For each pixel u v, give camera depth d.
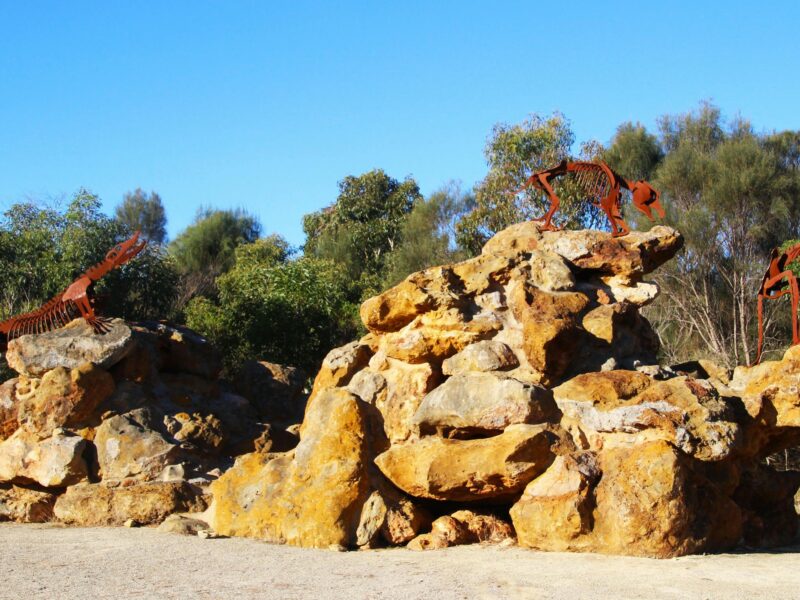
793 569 9.50
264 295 28.84
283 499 11.81
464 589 8.30
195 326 27.94
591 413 11.53
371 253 47.06
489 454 11.32
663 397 11.34
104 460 14.64
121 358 15.73
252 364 19.25
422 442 11.93
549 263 13.70
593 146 34.91
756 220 31.83
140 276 28.84
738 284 31.25
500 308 13.28
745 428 12.01
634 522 10.40
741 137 34.44
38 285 27.16
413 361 13.28
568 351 12.57
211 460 15.43
